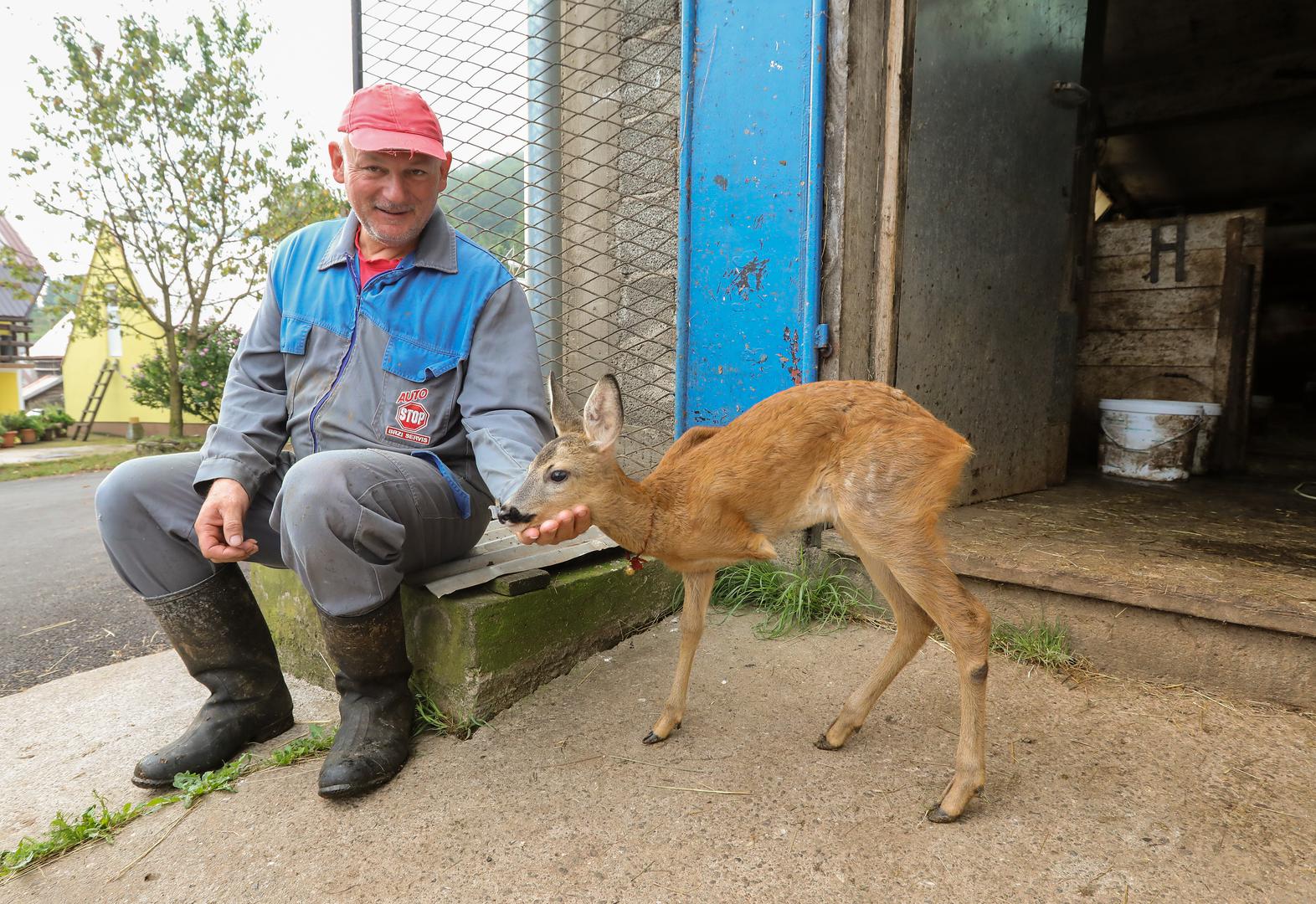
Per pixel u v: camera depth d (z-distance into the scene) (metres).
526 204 4.67
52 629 4.23
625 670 3.16
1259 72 8.13
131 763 2.67
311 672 3.26
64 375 24.45
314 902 1.94
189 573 2.57
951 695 2.90
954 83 3.97
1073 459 6.84
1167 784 2.31
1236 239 6.01
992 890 1.90
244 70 14.08
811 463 2.38
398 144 2.47
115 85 13.52
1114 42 7.97
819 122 3.49
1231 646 2.80
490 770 2.49
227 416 2.70
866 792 2.31
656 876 1.98
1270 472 6.12
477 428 2.61
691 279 3.92
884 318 3.66
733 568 3.87
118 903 1.98
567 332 4.55
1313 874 1.92
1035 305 4.86
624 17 4.39
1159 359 6.42
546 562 3.14
